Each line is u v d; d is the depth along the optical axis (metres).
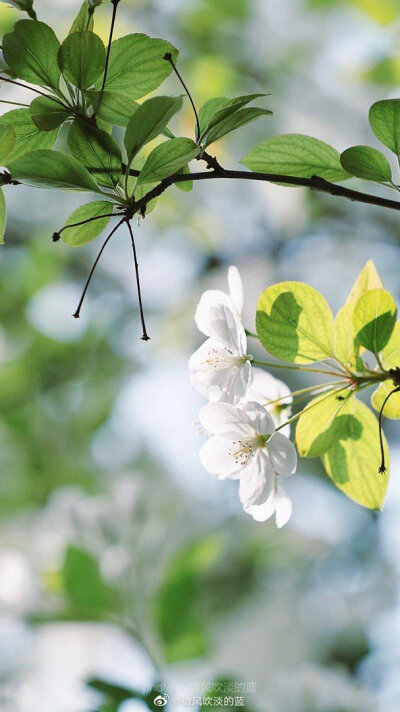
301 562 1.80
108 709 1.19
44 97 1.05
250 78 2.18
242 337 1.07
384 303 1.06
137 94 1.07
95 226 1.06
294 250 2.20
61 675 1.51
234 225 2.25
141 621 1.28
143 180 1.04
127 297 2.23
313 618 1.73
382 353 1.08
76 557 1.27
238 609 1.71
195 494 1.88
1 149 1.05
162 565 1.36
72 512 1.40
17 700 1.50
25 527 1.63
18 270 2.14
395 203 1.06
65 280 2.22
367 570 1.84
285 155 1.09
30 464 1.77
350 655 1.68
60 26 2.07
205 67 2.15
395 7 1.99
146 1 2.16
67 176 1.04
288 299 1.07
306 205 2.17
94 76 1.05
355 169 1.07
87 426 1.84
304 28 2.17
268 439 1.07
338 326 1.07
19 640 1.57
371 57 2.06
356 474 1.09
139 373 2.05
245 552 1.77
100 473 1.83
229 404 1.07
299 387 1.86
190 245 2.28
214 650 1.57
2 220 1.06
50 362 1.97
